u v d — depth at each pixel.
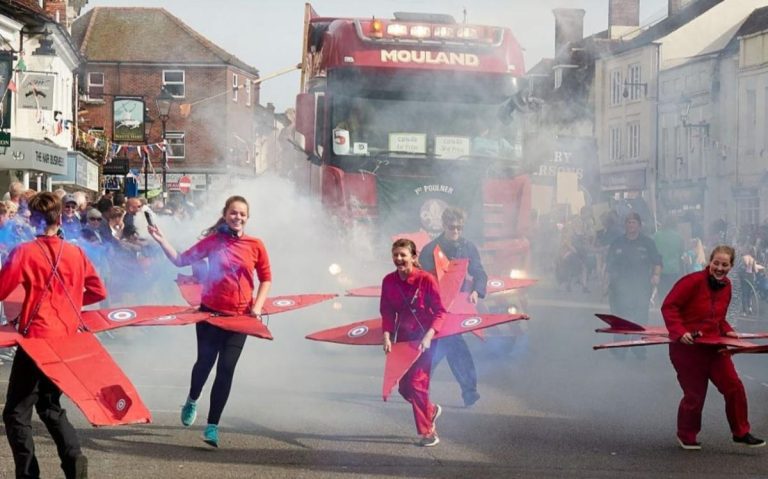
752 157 44.69
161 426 9.07
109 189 40.75
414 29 15.19
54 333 6.89
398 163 14.95
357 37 15.02
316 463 7.81
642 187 54.38
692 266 20.55
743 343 8.16
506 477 7.47
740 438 8.52
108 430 8.88
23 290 7.40
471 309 10.44
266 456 8.02
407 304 8.44
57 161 30.20
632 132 55.66
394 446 8.45
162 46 62.06
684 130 51.31
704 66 48.91
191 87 62.69
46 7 33.91
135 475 7.32
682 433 8.53
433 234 14.87
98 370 6.75
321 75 15.15
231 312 8.35
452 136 15.07
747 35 44.88
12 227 13.13
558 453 8.28
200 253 8.35
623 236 14.20
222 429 9.00
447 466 7.78
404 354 8.30
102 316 7.93
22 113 29.81
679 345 8.59
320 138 14.97
